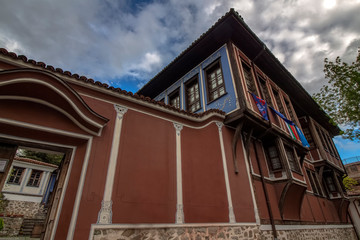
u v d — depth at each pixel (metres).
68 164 4.27
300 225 8.02
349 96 9.91
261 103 7.86
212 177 5.93
